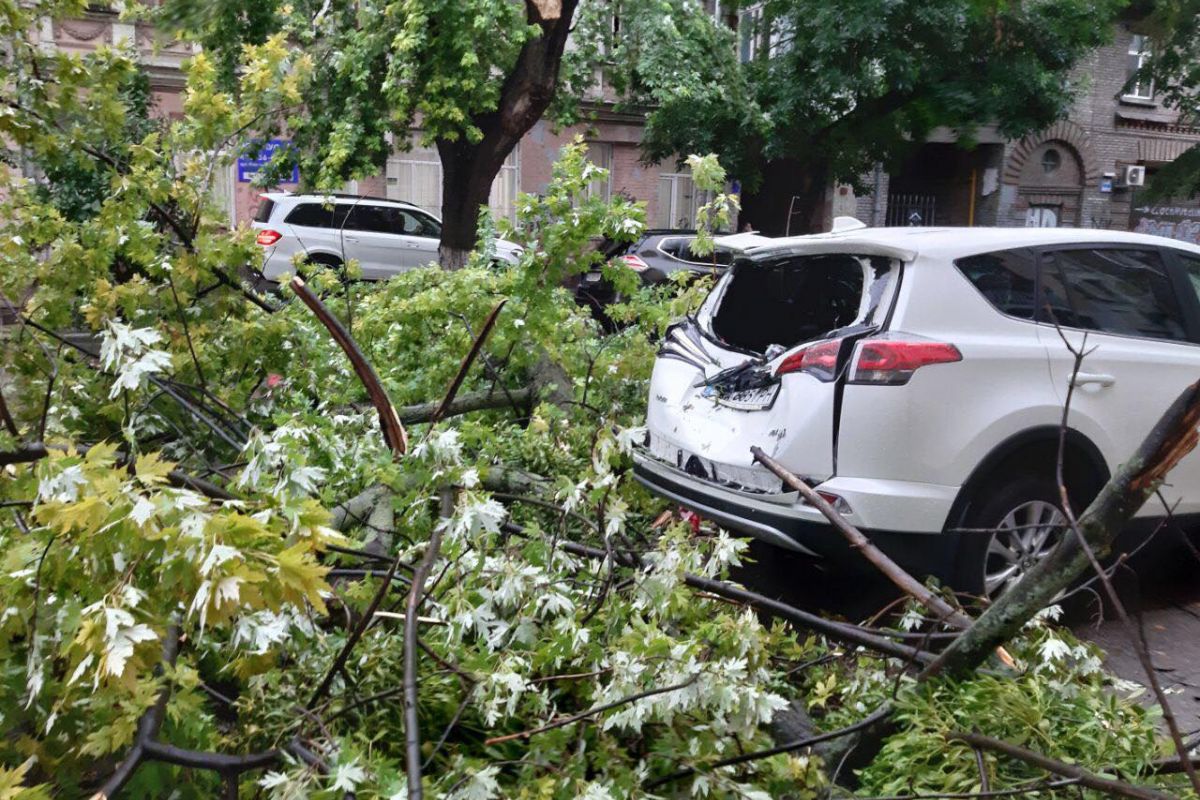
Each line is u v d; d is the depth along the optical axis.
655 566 2.92
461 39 12.19
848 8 13.83
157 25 3.51
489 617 2.61
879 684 3.11
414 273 6.41
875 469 4.34
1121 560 2.55
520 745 2.53
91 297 4.98
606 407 6.00
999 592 4.66
